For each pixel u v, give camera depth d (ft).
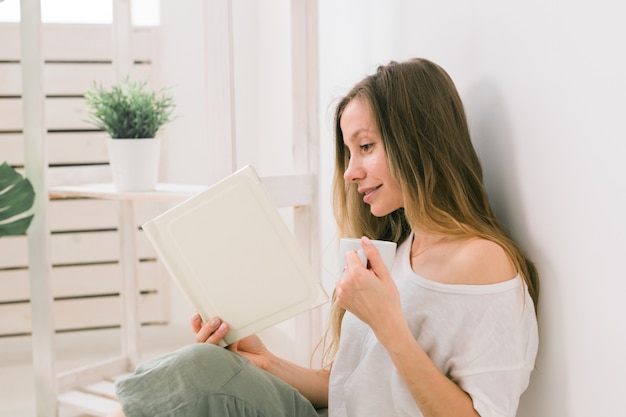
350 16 5.98
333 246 6.53
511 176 3.74
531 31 3.46
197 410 3.47
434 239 3.80
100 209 9.29
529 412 3.76
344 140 3.97
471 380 3.36
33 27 6.16
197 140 9.32
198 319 3.96
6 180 6.14
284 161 8.21
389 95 3.76
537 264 3.55
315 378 4.38
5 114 8.93
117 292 9.46
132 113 6.26
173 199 5.81
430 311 3.54
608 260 3.01
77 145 9.11
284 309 3.76
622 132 2.86
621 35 2.84
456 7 4.19
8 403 7.64
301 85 5.74
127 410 3.46
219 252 3.70
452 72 4.31
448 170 3.69
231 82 5.22
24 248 9.12
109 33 9.10
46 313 6.44
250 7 9.48
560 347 3.41
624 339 2.94
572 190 3.22
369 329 3.92
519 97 3.60
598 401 3.14
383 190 3.85
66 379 6.84
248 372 3.70
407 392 3.54
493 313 3.42
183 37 9.20
